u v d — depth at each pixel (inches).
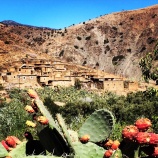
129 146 115.2
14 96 2170.3
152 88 419.8
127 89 3986.2
